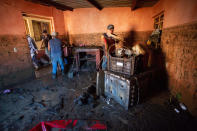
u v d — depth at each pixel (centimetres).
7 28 300
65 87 303
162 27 323
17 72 329
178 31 229
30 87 311
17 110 211
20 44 333
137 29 484
